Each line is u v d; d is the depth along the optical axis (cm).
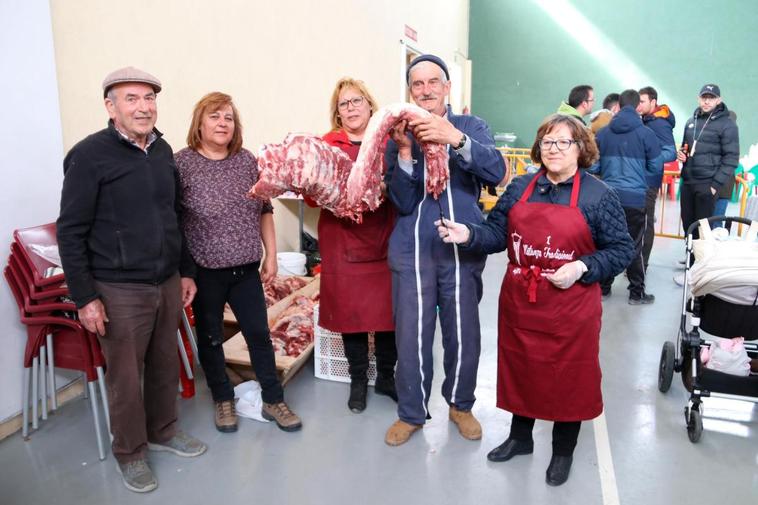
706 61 1117
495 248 217
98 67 277
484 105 1264
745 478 226
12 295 245
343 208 227
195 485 220
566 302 200
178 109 333
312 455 240
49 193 254
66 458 236
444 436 255
